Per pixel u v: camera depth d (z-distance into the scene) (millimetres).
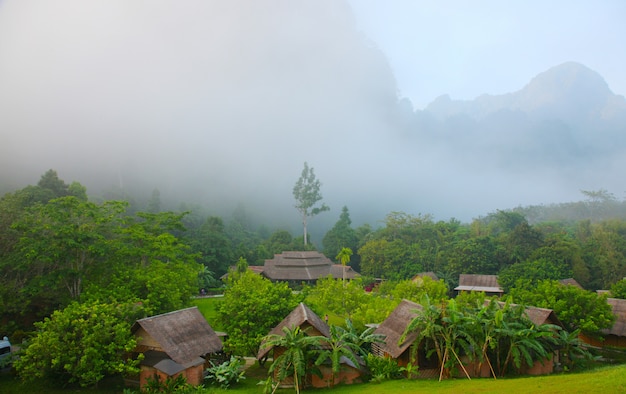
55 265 44281
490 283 75438
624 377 22516
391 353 32875
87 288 39875
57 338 28672
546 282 44031
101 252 42312
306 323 32375
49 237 41969
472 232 106312
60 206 44781
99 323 30062
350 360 31609
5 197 52281
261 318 38062
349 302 49156
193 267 58688
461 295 47406
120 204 51062
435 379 30844
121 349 30922
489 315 31938
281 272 92188
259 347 35250
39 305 42625
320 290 56688
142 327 31422
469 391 24594
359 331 41969
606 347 44281
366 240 116375
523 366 33594
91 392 30406
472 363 32656
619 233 106438
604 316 39719
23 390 30469
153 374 30672
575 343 34625
